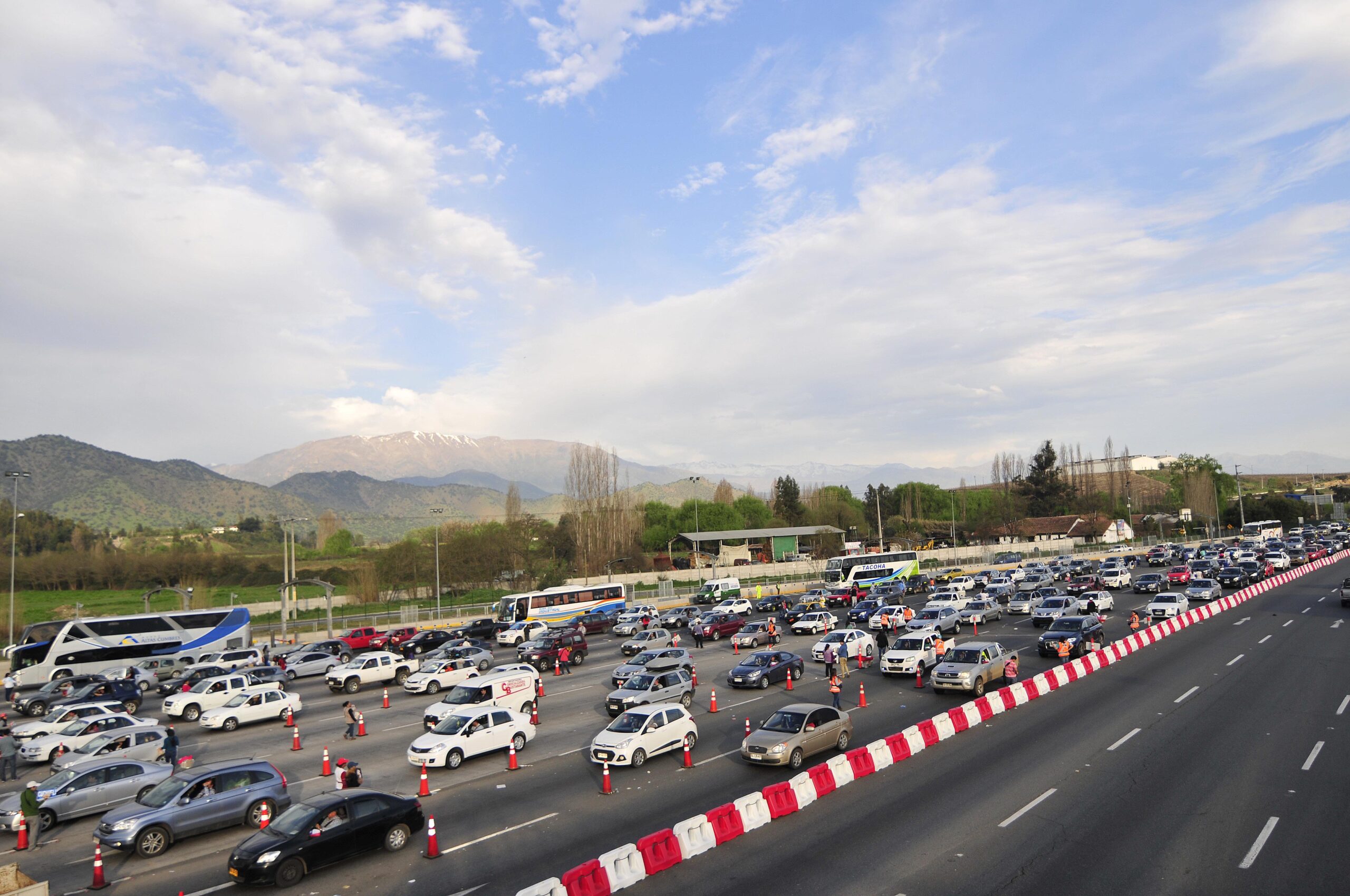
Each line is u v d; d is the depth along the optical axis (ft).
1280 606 165.37
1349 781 57.77
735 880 46.16
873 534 465.06
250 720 102.78
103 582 373.61
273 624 230.89
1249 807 53.57
